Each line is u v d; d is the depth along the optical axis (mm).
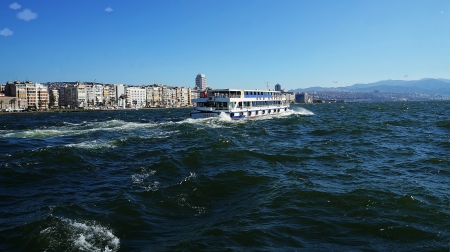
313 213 19281
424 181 26047
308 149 39812
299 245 15516
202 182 25312
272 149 40469
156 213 19484
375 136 53875
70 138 50938
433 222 17891
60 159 33312
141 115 147500
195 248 14953
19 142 47219
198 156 34406
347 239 16188
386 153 38312
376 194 22219
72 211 19469
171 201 21328
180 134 54406
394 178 26953
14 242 15859
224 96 80250
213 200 22078
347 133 58125
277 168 30562
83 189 24531
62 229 16797
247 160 33594
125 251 14953
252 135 55062
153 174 28391
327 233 16797
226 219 18469
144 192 22875
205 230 16969
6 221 18469
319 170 29891
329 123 79500
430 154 37469
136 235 16625
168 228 17500
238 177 26859
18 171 28953
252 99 85875
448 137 50469
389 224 17609
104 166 32094
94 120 108688
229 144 42625
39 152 35156
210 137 50500
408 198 21203
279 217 18703
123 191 22953
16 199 22406
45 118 129125
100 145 42750
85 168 31000
